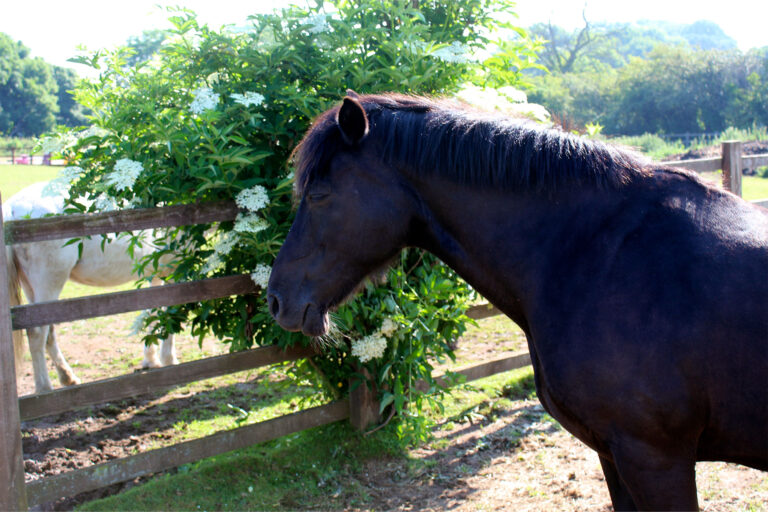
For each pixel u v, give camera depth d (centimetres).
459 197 182
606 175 175
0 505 243
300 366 338
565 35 6512
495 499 284
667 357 156
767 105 3728
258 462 313
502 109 289
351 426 335
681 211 166
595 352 161
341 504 285
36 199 439
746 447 158
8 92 5203
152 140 274
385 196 185
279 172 298
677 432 160
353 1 309
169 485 298
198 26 292
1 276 238
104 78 301
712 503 270
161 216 272
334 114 193
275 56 288
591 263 168
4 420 241
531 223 178
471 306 377
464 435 353
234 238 285
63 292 727
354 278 191
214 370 295
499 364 387
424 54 284
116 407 419
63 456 351
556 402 174
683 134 3916
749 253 155
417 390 323
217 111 268
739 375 152
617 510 191
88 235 259
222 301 318
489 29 342
